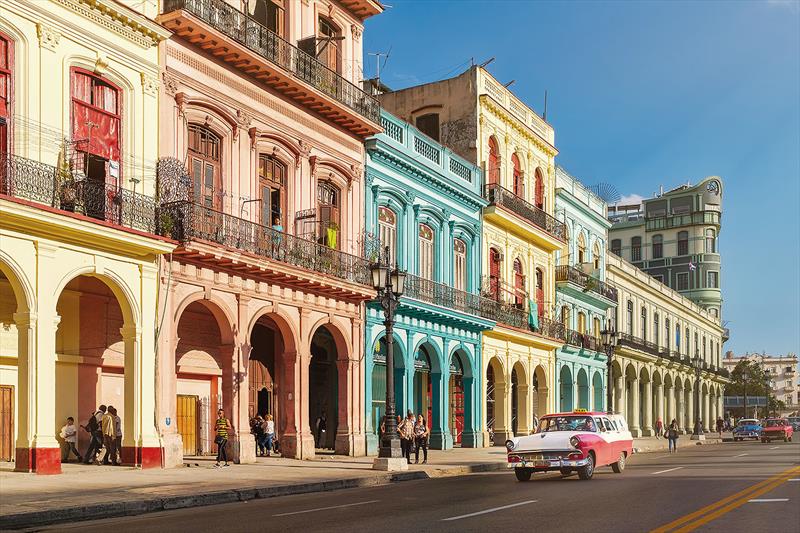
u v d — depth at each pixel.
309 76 28.22
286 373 27.56
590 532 10.50
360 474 21.70
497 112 41.91
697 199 89.19
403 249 33.94
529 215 43.47
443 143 40.72
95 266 20.53
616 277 59.56
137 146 22.31
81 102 20.89
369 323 31.14
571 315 50.59
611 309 58.62
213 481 18.66
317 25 30.16
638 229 92.00
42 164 19.31
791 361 170.12
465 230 38.72
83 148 20.91
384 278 24.20
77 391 23.23
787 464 26.14
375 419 32.22
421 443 27.14
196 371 26.38
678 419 74.44
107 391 24.09
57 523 12.96
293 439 27.17
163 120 23.16
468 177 39.09
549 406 45.84
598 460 21.16
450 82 40.84
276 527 11.59
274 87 27.23
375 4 32.25
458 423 38.06
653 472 22.91
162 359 22.34
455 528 11.02
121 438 22.92
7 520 12.41
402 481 22.03
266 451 27.27
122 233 20.62
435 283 34.75
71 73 20.72
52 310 19.28
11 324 22.09
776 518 11.77
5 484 16.91
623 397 59.06
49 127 19.95
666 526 10.97
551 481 20.23
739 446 47.53
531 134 45.50
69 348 23.05
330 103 28.88
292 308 27.44
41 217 18.61
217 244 23.34
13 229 18.50
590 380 52.50
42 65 19.91
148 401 21.86
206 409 26.92
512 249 43.00
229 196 25.27
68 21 20.56
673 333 73.62
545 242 45.91
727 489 16.70
